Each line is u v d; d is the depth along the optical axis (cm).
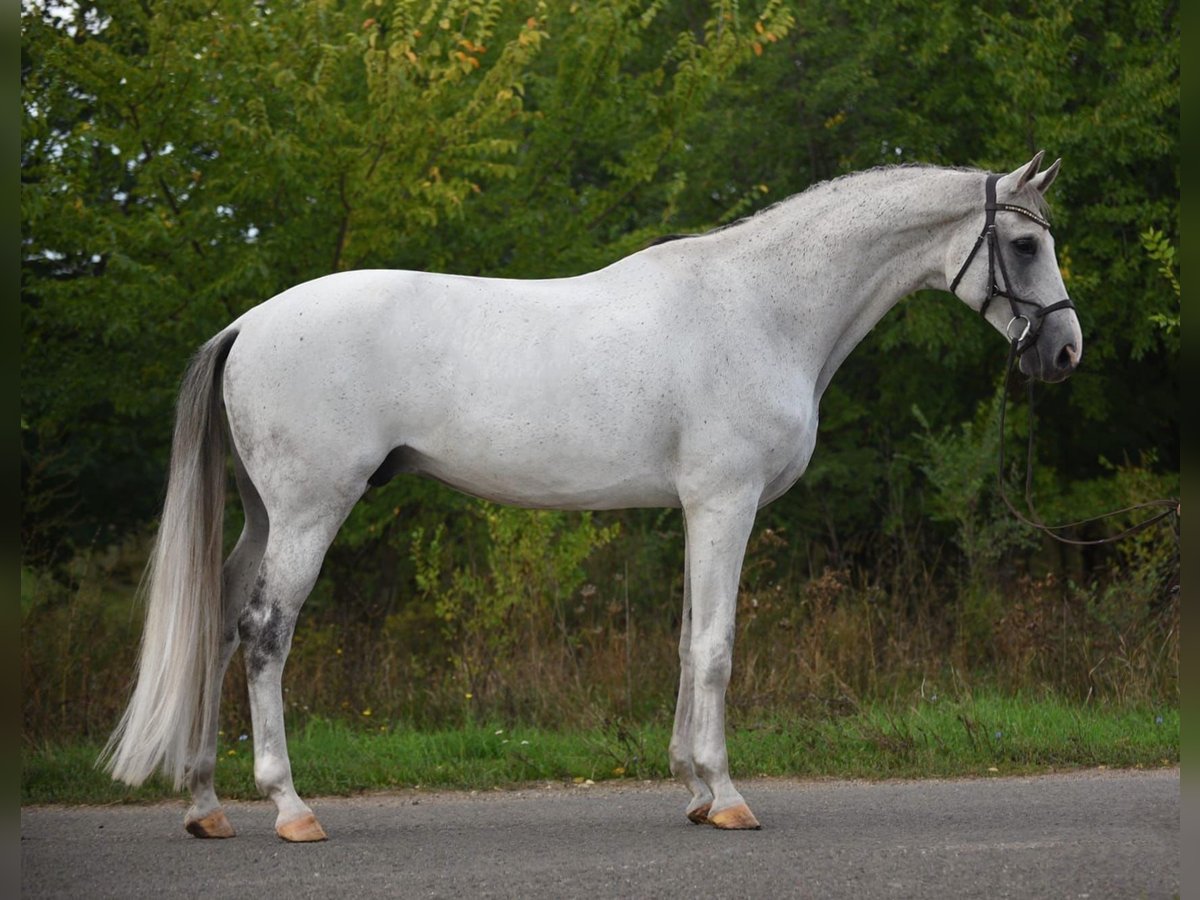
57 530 1019
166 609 444
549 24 1133
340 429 448
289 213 892
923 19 1170
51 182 837
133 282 861
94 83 866
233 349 462
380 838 456
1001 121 1124
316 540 452
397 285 461
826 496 1206
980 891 367
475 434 454
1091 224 1119
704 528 462
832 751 636
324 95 870
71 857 426
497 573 814
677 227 1161
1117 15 1181
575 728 692
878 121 1245
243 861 417
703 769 464
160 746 430
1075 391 1124
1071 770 618
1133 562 945
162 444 1077
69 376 907
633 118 987
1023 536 978
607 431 457
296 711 734
